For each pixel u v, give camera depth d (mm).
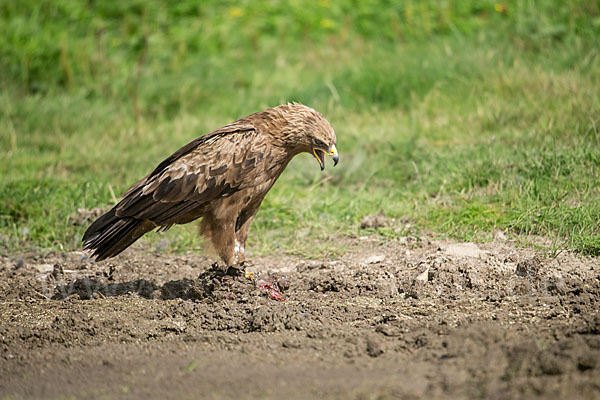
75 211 13062
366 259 10867
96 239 9492
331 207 12898
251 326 8188
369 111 17719
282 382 6570
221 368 7004
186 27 25594
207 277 9602
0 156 16219
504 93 16500
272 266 11023
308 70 22047
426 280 9453
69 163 15836
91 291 9922
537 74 16547
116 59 22938
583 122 14141
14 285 10211
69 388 6738
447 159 13766
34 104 19766
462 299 8844
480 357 6805
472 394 6082
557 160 12688
